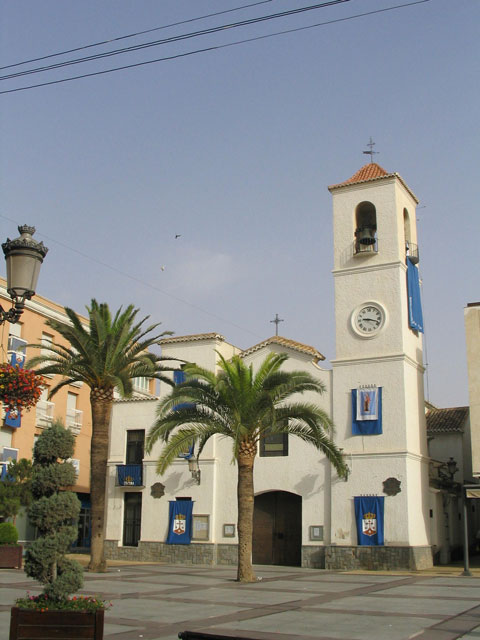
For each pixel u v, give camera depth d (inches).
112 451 1556.3
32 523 494.0
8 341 1622.8
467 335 1350.9
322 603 737.6
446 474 1610.5
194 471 1441.9
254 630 546.0
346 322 1422.2
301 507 1395.2
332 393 1392.7
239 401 1058.1
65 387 1875.0
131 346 1181.7
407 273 1432.1
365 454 1323.8
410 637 513.0
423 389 1456.7
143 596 792.9
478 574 1176.8
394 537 1266.0
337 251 1472.7
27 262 462.3
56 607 446.3
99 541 1145.4
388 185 1457.9
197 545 1416.1
